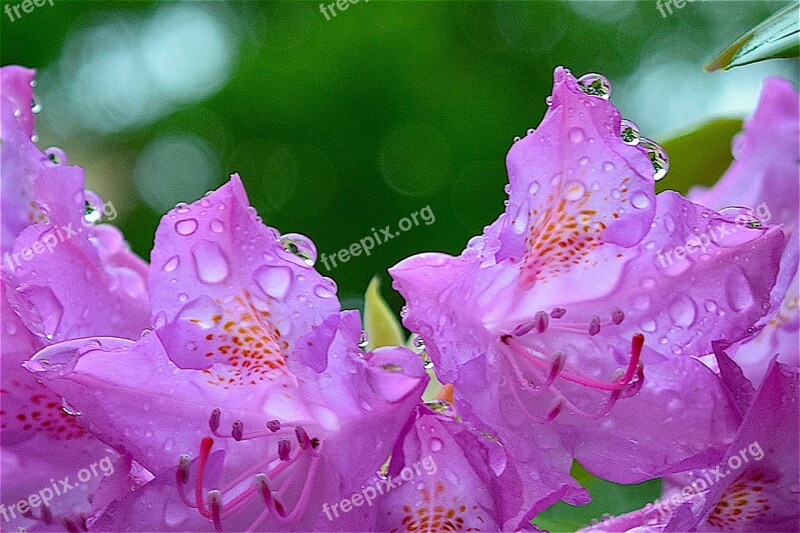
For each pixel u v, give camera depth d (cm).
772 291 33
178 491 30
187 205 30
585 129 31
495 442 30
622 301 32
